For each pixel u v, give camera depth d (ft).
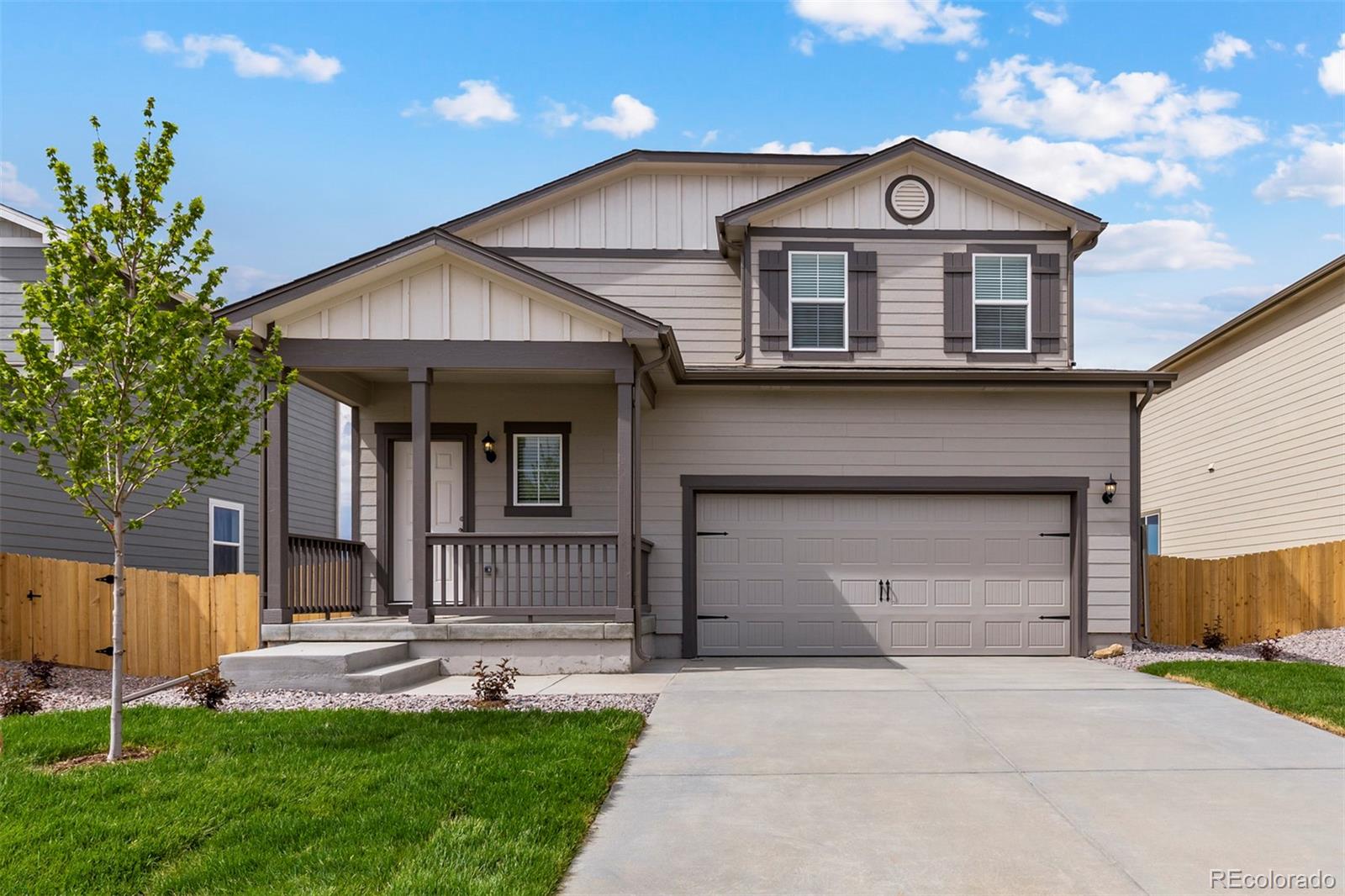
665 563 41.34
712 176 49.03
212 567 55.47
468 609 34.86
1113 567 41.57
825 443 41.78
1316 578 46.78
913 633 41.68
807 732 24.14
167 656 35.81
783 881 14.49
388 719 24.06
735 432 41.75
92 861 14.53
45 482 42.24
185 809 16.76
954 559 41.91
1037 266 45.83
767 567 41.78
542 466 42.63
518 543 35.12
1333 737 23.52
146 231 21.12
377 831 15.66
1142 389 41.55
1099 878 14.64
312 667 29.78
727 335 47.88
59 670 34.96
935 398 41.98
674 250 48.47
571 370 35.01
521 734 22.53
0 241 42.60
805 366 44.01
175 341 20.99
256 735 22.15
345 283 34.53
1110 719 25.63
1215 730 24.27
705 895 13.98
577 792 18.06
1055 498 42.19
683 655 40.93
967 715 26.22
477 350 34.88
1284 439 54.44
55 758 20.59
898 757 21.62
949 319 45.47
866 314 45.57
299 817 16.38
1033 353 45.42
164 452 21.59
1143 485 77.00
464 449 42.68
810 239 45.91
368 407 42.65
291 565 35.68
